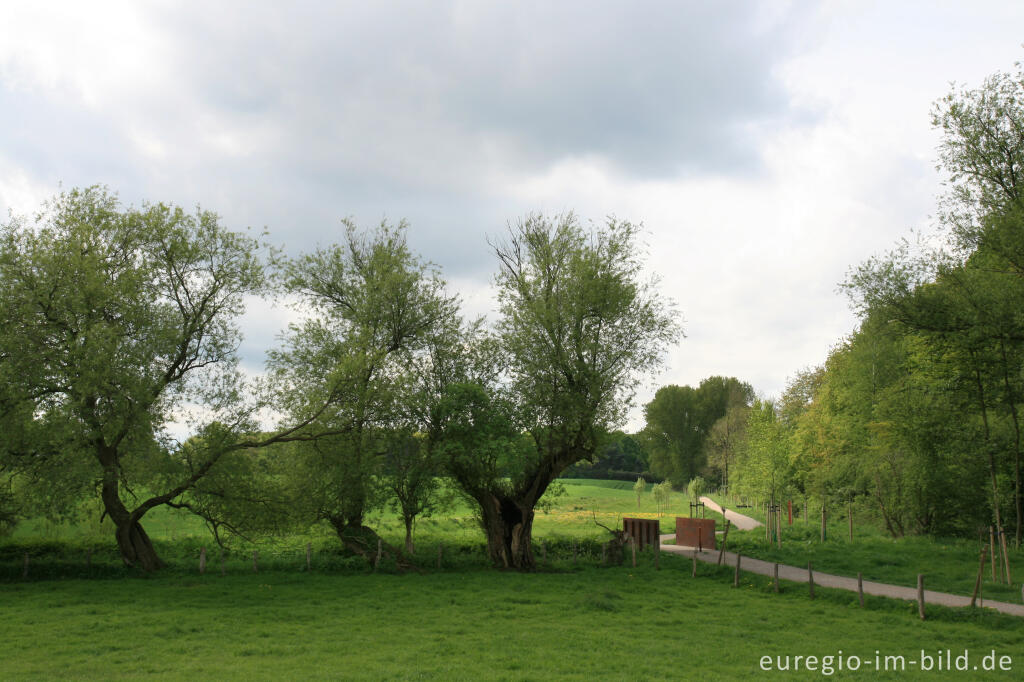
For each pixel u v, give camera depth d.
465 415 32.25
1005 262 32.16
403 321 34.62
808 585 26.92
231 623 20.48
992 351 32.88
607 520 61.25
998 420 38.53
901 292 32.31
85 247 28.20
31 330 26.14
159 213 29.72
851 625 21.20
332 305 35.47
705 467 114.31
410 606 23.70
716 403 116.62
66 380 25.95
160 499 29.55
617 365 33.47
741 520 62.34
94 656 16.62
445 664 16.16
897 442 42.81
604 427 33.53
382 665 15.99
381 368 32.97
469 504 35.59
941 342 33.62
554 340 33.16
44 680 14.41
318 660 16.47
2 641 17.97
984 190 33.03
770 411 48.25
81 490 26.52
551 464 34.56
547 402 33.25
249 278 30.95
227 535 32.12
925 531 43.12
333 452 31.41
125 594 24.69
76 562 29.41
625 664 16.58
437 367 35.06
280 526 30.84
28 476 26.61
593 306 33.34
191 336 29.73
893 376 50.59
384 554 32.84
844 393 54.47
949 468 40.12
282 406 31.48
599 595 25.09
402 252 35.81
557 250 34.66
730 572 30.58
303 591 26.00
